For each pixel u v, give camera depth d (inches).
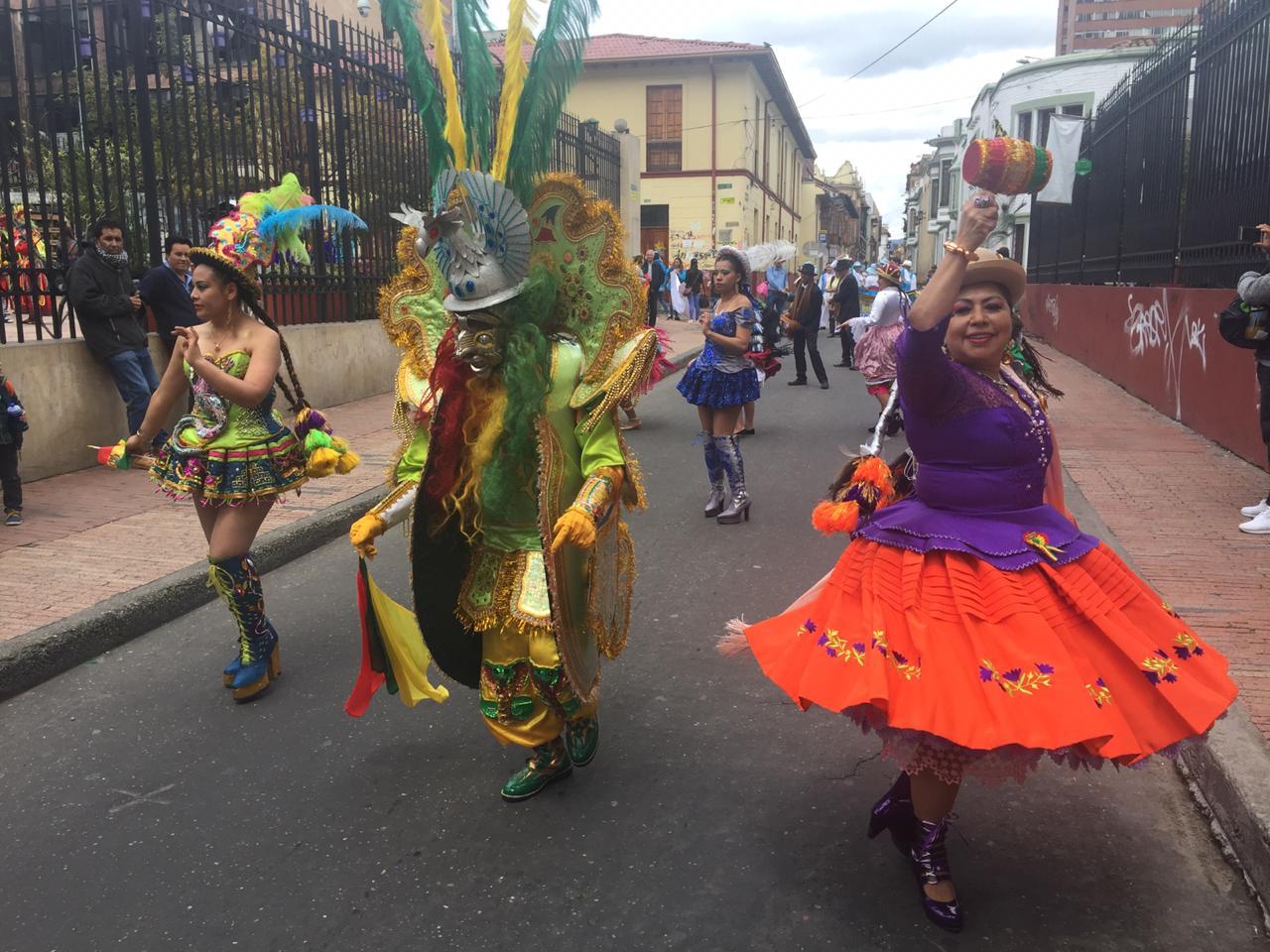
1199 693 98.5
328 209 172.9
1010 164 98.4
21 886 119.6
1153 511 273.9
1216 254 410.3
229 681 174.4
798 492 319.0
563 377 121.6
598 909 112.8
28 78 329.1
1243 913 110.3
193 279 161.2
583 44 120.3
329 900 115.6
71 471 325.7
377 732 158.2
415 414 130.2
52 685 177.2
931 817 108.4
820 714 161.9
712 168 1384.1
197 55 390.6
